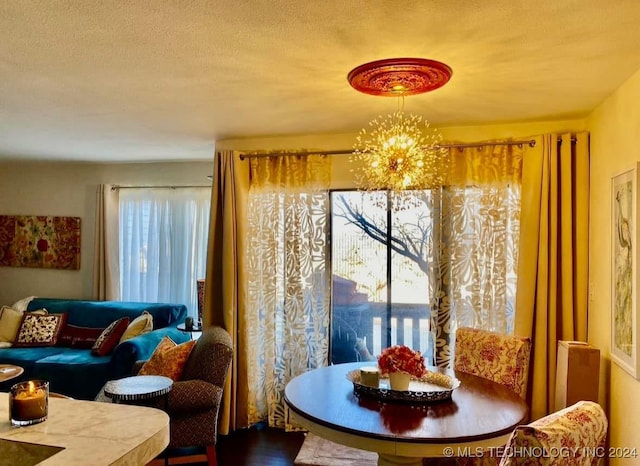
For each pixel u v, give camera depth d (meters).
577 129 3.27
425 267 3.60
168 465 2.95
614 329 2.60
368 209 3.72
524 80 2.47
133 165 5.25
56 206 5.45
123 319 4.36
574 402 2.69
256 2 1.68
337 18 1.80
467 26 1.86
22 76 2.45
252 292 3.83
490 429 1.84
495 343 2.75
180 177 5.14
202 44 2.04
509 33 1.92
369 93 2.58
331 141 3.77
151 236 5.15
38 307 4.96
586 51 2.09
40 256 5.44
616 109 2.62
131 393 2.41
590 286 3.08
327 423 1.92
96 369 3.95
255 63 2.26
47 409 1.36
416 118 3.22
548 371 3.10
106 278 5.12
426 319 3.61
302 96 2.76
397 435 1.79
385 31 1.91
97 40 2.01
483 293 3.36
